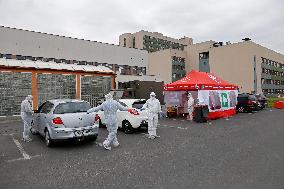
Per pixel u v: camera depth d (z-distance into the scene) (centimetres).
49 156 781
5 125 1456
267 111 2427
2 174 618
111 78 2272
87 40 3947
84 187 534
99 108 886
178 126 1407
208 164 686
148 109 1066
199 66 7875
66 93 1998
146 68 4759
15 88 1764
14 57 3219
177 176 594
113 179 579
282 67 7819
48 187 535
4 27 3158
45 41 3497
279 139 1030
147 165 682
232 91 2042
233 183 547
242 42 6200
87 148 885
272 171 624
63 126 864
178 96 1916
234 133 1174
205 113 1584
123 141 1000
